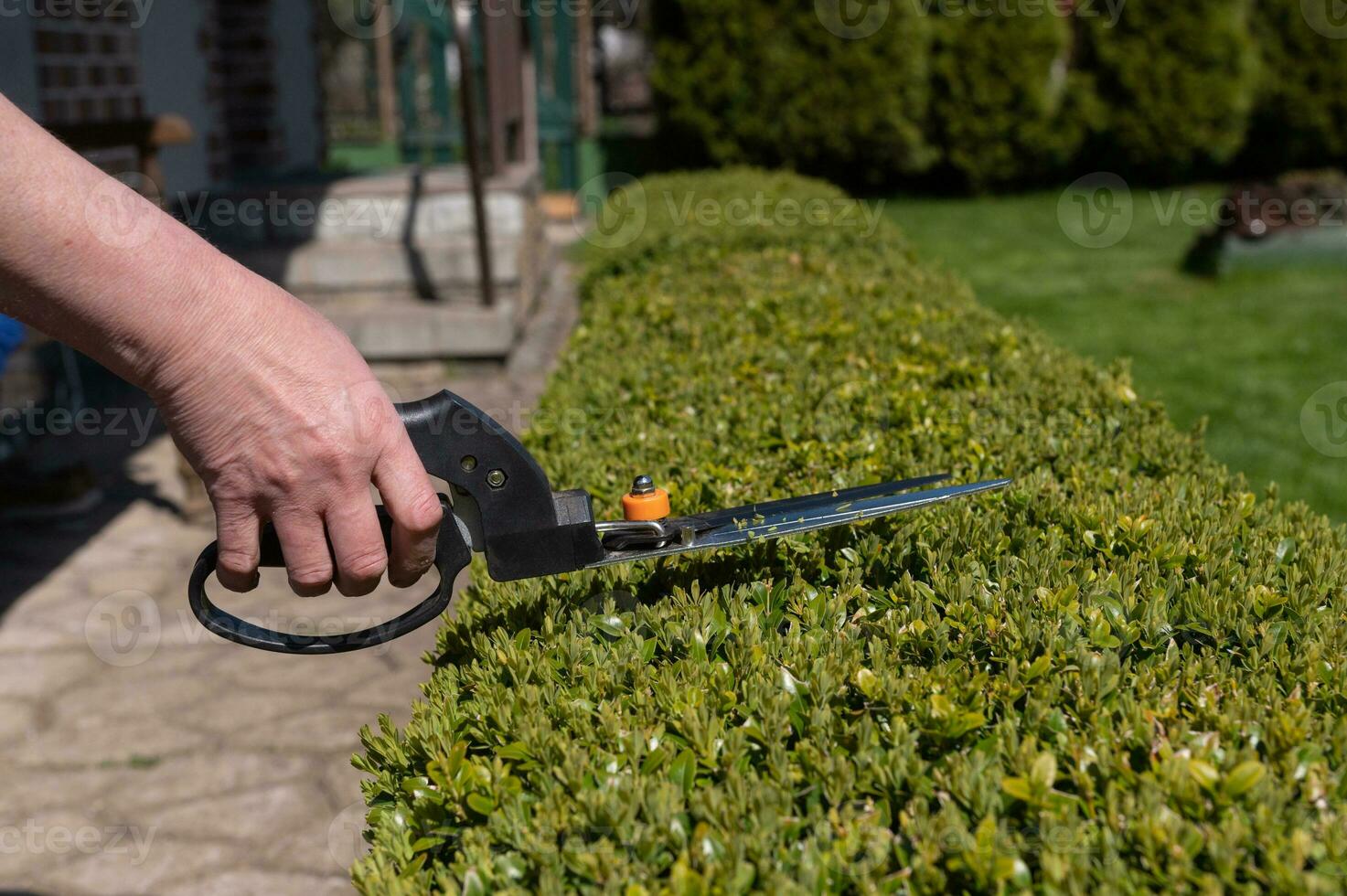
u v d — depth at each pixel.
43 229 1.08
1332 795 1.15
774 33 13.89
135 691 3.72
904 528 1.80
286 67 10.05
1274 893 1.00
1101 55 14.43
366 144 13.73
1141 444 2.43
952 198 14.74
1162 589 1.63
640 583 1.75
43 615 4.24
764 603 1.62
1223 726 1.26
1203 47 14.19
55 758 3.36
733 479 2.22
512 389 6.99
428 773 1.30
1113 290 9.09
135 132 5.08
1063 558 1.82
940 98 14.46
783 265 4.69
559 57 14.33
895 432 2.51
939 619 1.56
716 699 1.36
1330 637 1.47
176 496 5.50
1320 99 14.88
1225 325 7.89
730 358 3.12
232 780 3.25
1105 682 1.34
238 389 1.13
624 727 1.33
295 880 2.83
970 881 1.07
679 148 14.55
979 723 1.26
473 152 7.02
